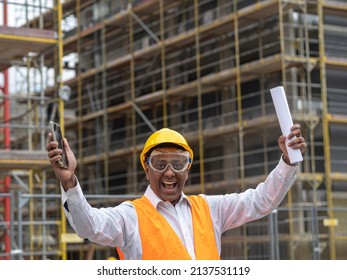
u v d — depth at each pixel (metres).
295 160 4.75
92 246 28.34
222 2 32.25
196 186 31.16
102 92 39.59
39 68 25.61
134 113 35.06
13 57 23.58
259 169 30.42
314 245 19.00
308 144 28.31
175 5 34.31
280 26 27.31
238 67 29.27
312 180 26.98
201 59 33.78
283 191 4.95
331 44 29.53
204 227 4.97
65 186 4.41
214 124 31.64
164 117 33.25
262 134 30.30
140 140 36.16
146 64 36.44
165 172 4.85
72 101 41.47
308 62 27.70
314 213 19.09
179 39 32.22
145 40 36.44
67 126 40.06
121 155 35.94
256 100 30.67
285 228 28.52
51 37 22.36
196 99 34.09
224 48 31.33
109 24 36.50
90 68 39.97
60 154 4.34
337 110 29.03
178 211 4.95
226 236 31.12
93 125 40.44
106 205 34.69
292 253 26.84
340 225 28.50
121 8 36.22
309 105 27.78
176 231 4.88
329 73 29.25
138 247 4.80
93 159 37.28
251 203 5.06
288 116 4.80
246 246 28.36
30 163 21.55
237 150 31.73
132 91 34.69
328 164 27.05
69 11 39.97
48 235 33.19
